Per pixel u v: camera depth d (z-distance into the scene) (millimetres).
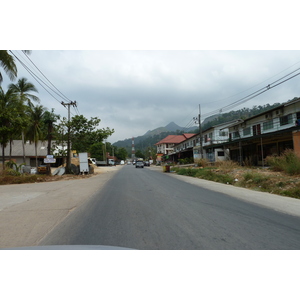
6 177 17562
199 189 11352
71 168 25953
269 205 7383
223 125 36656
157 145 93000
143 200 8320
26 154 37812
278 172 15039
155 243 3949
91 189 12070
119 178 18984
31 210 6965
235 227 4910
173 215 5988
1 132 19000
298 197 8852
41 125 30641
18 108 22703
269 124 24703
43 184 15867
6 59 16203
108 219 5707
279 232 4578
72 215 6250
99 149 74250
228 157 32938
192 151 45750
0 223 5500
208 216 5875
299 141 17156
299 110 20719
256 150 26781
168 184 13719
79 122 25000
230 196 9172
